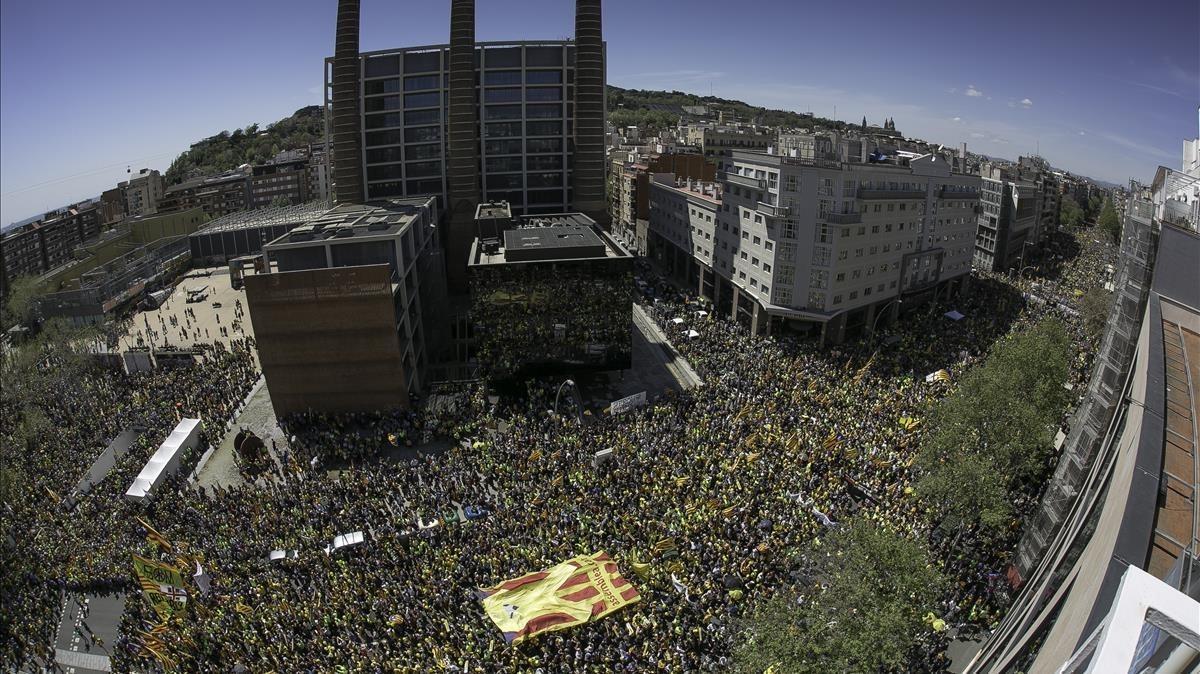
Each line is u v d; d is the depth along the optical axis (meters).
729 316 106.81
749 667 32.09
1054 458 55.88
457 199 111.75
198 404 75.00
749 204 94.94
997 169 148.00
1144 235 43.34
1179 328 37.75
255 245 165.00
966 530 47.94
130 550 51.12
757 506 49.09
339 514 51.62
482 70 122.31
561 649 37.72
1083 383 71.44
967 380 56.78
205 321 114.31
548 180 126.25
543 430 64.44
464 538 48.16
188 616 42.62
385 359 69.69
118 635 44.69
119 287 129.88
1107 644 10.40
